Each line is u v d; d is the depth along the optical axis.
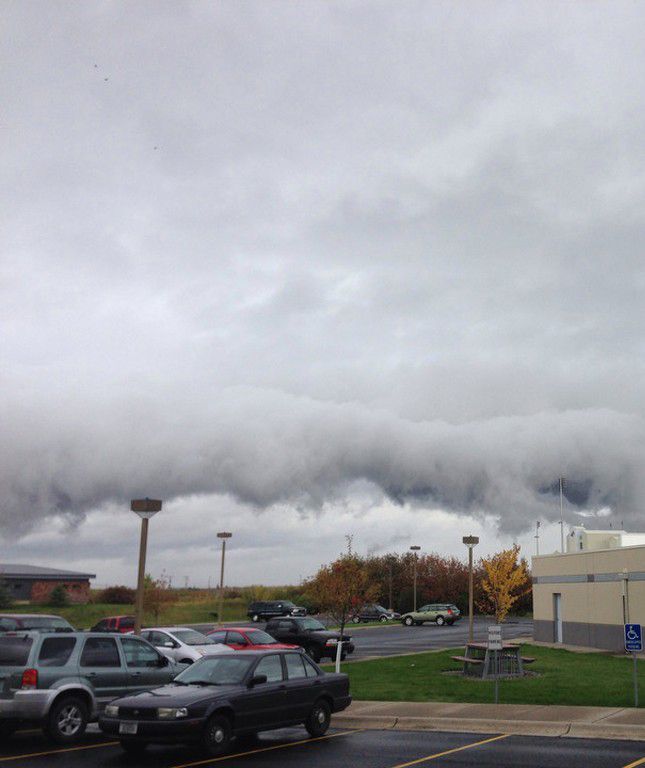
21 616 25.00
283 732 17.20
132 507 21.95
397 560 85.81
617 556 36.41
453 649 38.16
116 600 76.94
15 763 13.79
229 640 27.77
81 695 15.96
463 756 14.02
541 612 42.59
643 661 30.36
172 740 13.80
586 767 12.94
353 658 34.91
